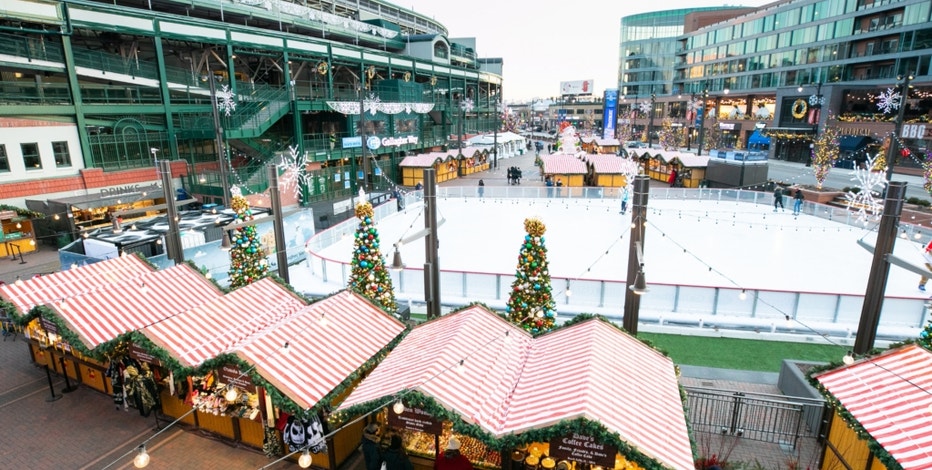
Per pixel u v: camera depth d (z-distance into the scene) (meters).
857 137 56.38
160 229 19.41
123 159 30.22
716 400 10.49
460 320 10.29
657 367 9.05
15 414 11.21
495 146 59.50
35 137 26.50
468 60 83.50
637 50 125.94
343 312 10.97
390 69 52.72
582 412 6.77
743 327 15.40
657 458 6.50
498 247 24.25
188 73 34.16
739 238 25.67
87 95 28.84
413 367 8.65
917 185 42.16
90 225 25.94
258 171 32.12
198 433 10.57
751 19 82.56
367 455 8.55
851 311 14.99
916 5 53.62
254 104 34.91
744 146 82.12
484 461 8.71
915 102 54.06
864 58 59.72
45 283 12.23
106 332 10.40
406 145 49.59
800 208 31.12
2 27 24.36
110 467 9.52
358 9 65.81
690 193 35.34
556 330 10.24
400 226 28.94
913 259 21.77
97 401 11.73
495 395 8.08
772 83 78.00
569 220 30.16
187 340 9.85
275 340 9.33
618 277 19.64
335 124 46.84
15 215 24.33
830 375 8.91
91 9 28.11
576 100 174.00
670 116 109.50
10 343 14.95
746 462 9.36
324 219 29.67
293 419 9.02
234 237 14.73
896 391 8.05
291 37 39.16
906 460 6.88
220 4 40.16
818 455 9.93
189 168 32.09
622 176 42.34
